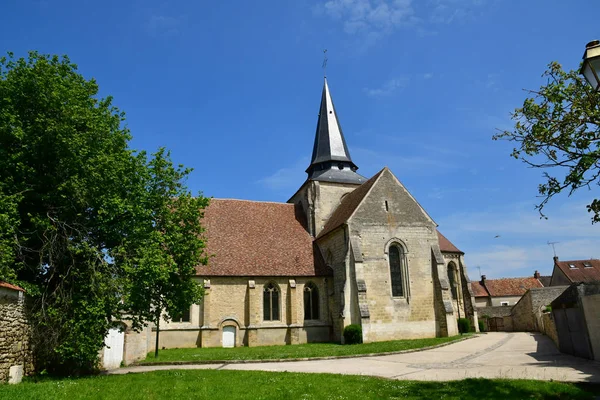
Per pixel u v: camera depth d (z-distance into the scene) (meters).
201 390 12.34
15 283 16.53
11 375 14.62
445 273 33.75
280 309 33.16
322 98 45.56
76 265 18.58
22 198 16.38
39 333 17.25
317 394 11.70
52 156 18.41
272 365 19.55
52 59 20.27
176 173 23.28
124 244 18.56
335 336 32.97
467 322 37.41
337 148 43.12
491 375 14.81
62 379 15.82
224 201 38.59
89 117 18.88
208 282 31.59
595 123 11.52
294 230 38.41
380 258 32.81
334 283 34.06
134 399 11.35
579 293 18.33
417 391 11.84
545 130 11.72
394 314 31.95
